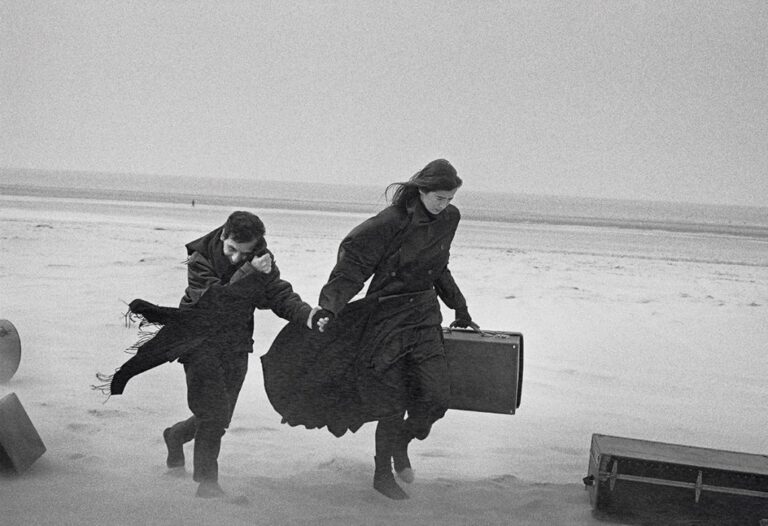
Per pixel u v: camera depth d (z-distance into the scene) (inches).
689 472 160.1
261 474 184.2
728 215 5580.7
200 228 1095.0
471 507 168.9
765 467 163.5
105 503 152.1
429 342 173.6
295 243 928.9
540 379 325.7
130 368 163.0
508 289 624.4
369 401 173.5
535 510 168.9
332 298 167.0
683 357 394.9
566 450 223.6
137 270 603.8
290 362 177.9
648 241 1524.4
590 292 639.8
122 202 2020.2
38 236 840.9
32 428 179.0
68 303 436.1
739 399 310.7
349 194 6402.6
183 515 148.2
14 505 148.3
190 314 162.7
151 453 191.6
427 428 177.5
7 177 5871.1
